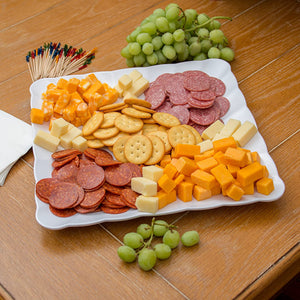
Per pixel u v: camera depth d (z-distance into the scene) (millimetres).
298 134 1236
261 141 1171
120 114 1218
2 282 933
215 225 1028
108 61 1448
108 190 1037
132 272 942
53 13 1604
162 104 1275
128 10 1607
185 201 1043
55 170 1108
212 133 1187
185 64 1366
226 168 1072
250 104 1322
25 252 984
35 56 1451
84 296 908
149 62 1365
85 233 1014
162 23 1324
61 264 960
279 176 1132
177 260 961
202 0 1643
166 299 900
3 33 1538
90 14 1597
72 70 1422
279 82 1382
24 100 1334
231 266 951
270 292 974
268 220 1036
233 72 1416
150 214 1000
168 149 1141
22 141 1199
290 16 1590
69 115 1199
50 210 1012
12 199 1090
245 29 1547
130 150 1115
